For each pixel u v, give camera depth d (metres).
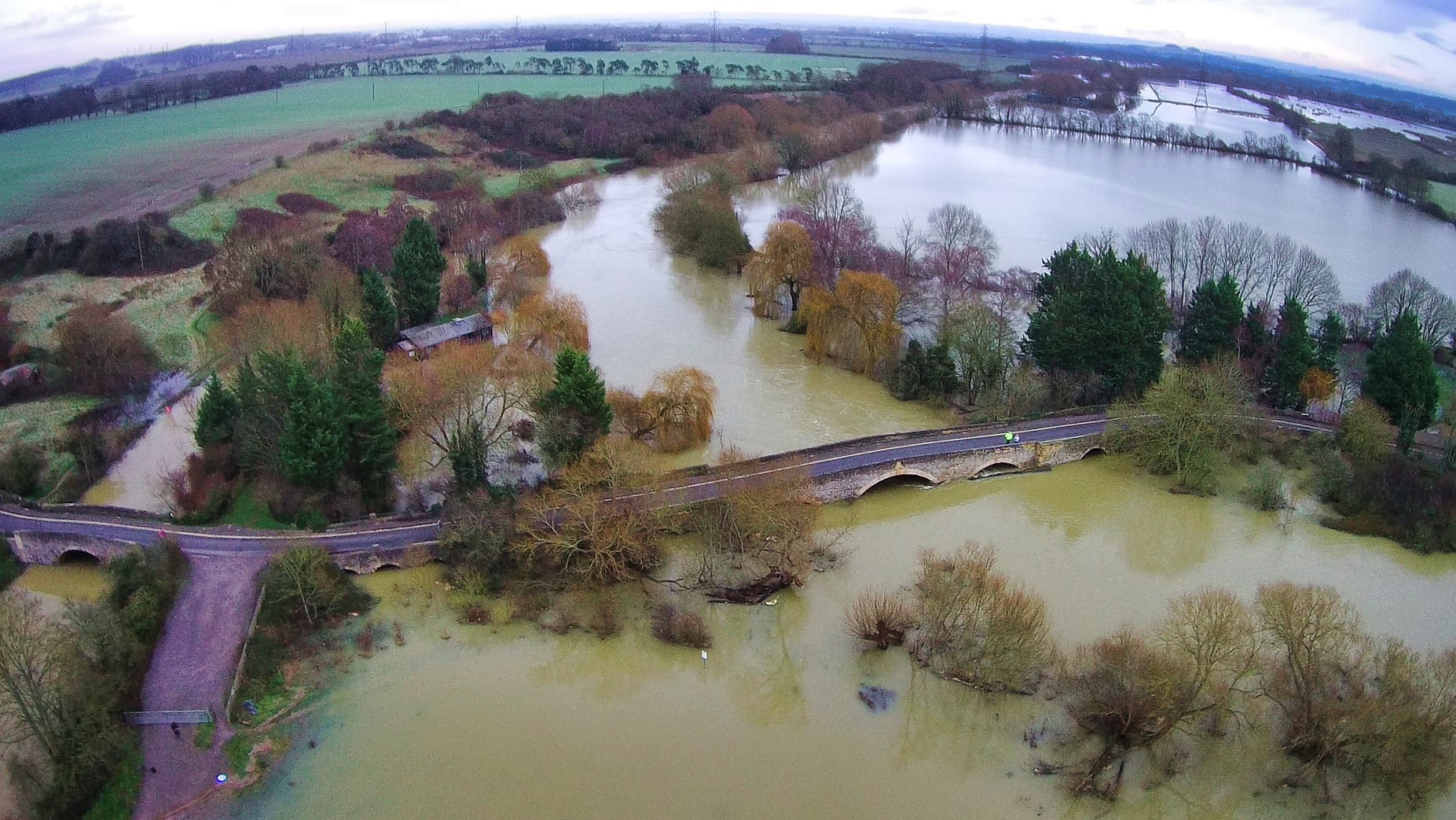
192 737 85.88
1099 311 148.75
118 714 85.44
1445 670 85.25
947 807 81.00
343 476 115.94
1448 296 193.00
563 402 119.38
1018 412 147.62
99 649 86.50
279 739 87.00
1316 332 175.88
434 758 85.56
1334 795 81.69
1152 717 81.88
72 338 154.62
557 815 79.75
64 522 113.81
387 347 164.75
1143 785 82.94
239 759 84.38
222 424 127.81
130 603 95.00
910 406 156.62
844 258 195.12
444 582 108.00
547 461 120.75
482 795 81.69
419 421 124.38
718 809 80.62
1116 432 137.00
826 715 91.25
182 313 187.88
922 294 184.62
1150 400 135.50
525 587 106.25
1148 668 83.62
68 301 188.25
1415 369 140.88
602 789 82.50
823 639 101.25
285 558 100.94
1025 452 135.88
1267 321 173.38
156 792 80.81
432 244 179.88
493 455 132.38
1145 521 125.12
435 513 116.62
